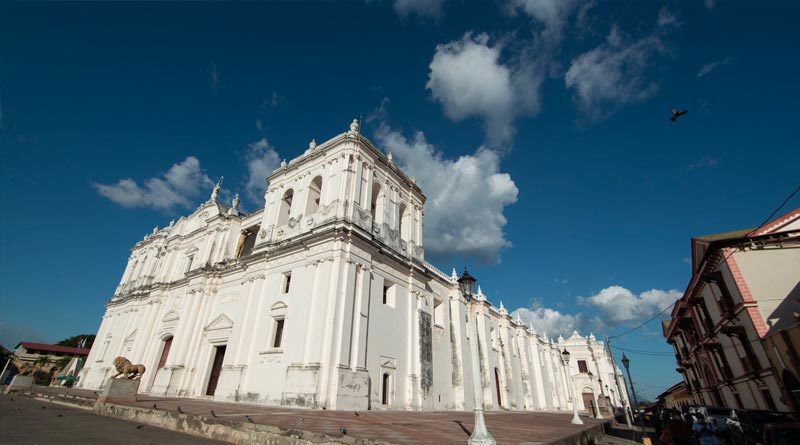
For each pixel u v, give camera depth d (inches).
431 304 1167.6
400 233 1175.6
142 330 1290.6
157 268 1541.6
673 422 507.5
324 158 1042.7
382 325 911.0
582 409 2230.6
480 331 1434.5
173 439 385.1
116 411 573.9
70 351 2623.0
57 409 616.7
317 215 951.6
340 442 316.5
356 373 767.7
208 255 1251.8
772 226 779.4
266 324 906.1
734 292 772.0
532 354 1987.0
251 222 1275.8
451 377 1153.4
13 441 308.5
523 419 770.2
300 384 727.7
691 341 1246.9
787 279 726.5
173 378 1045.2
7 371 2269.9
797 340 604.1
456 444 317.1
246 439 377.4
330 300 792.9
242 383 858.1
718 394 1049.5
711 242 799.1
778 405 680.4
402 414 714.2
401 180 1188.5
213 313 1151.6
